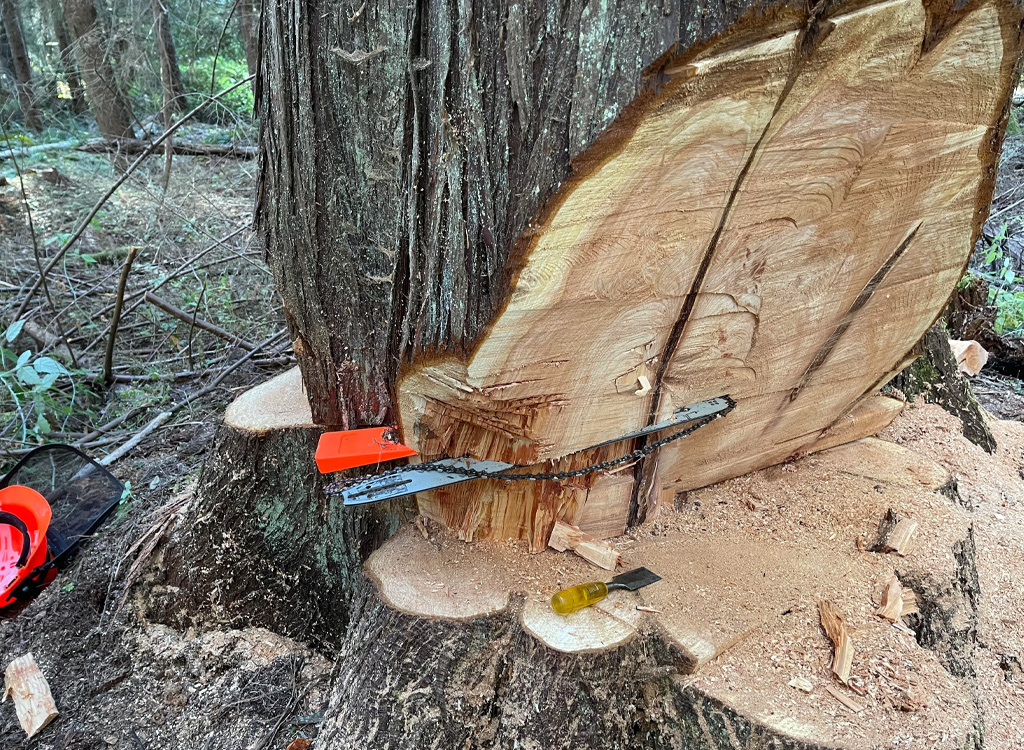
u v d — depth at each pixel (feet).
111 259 13.97
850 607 4.91
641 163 3.82
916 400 7.76
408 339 4.48
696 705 4.38
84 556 7.15
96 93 16.81
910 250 5.37
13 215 14.39
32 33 18.80
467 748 4.67
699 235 4.32
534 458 4.85
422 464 4.88
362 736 4.75
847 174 4.58
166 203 14.61
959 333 10.98
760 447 6.03
